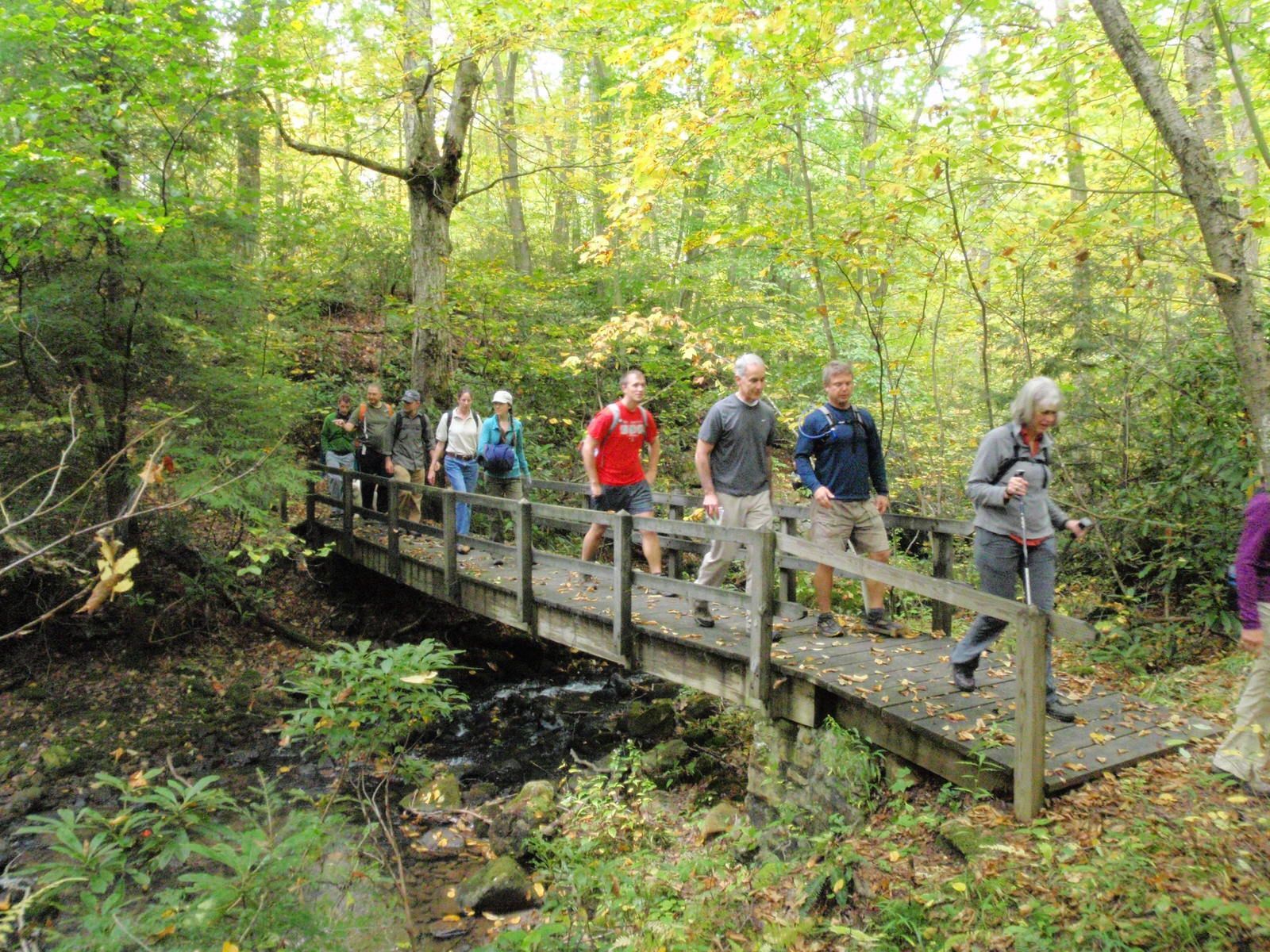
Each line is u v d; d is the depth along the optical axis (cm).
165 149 728
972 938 295
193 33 651
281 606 962
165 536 800
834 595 793
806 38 577
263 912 258
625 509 630
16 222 573
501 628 977
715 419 525
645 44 570
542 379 1253
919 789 408
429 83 999
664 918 387
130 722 721
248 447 772
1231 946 260
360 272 1412
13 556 704
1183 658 562
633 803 587
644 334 908
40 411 707
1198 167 405
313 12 927
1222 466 563
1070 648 591
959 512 930
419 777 507
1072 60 565
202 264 723
